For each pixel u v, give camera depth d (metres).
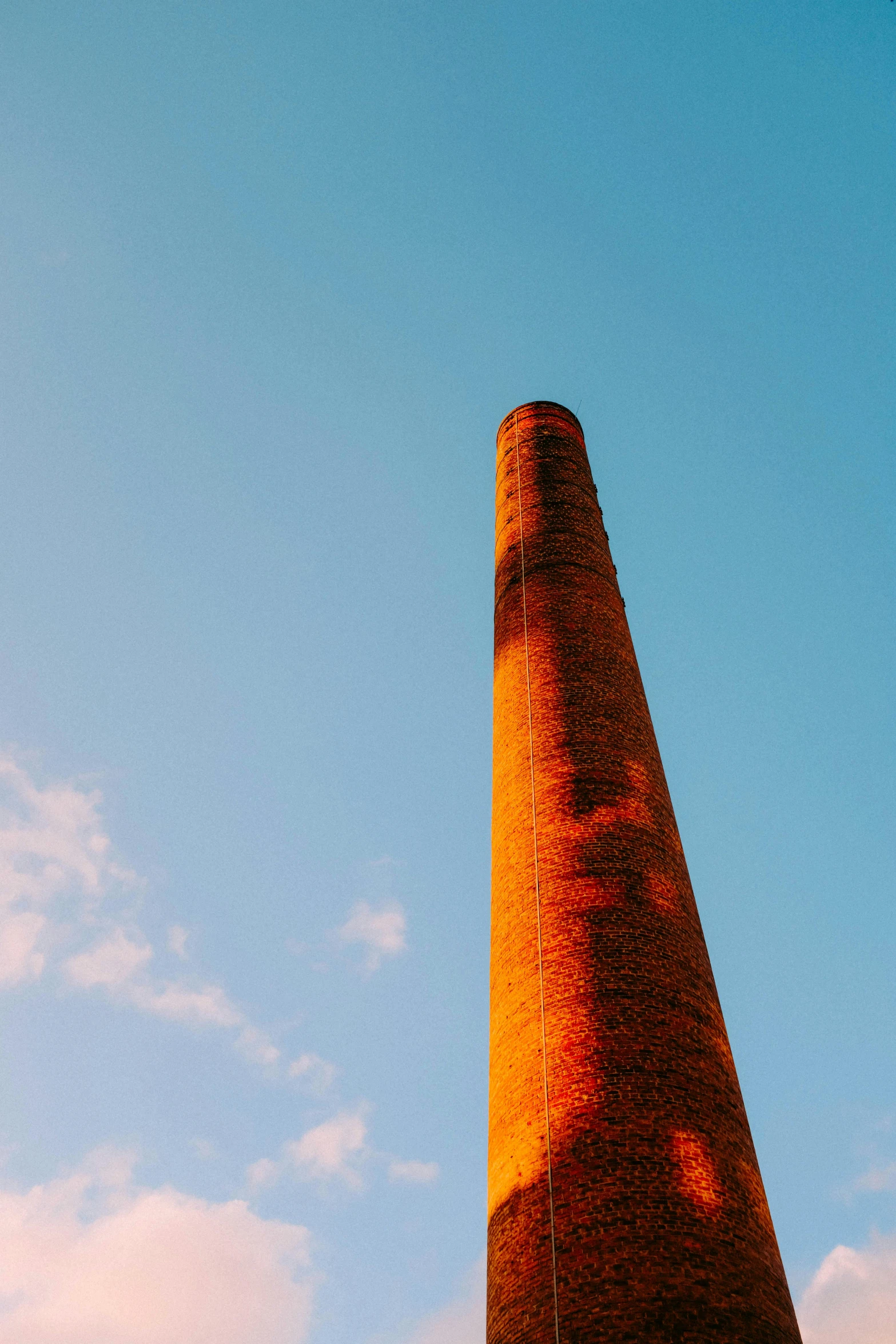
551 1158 14.19
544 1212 13.81
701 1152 14.08
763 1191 14.85
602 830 17.81
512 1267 13.80
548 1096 14.83
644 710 21.14
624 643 22.41
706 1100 14.73
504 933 17.44
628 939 16.25
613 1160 13.82
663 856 17.89
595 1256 13.09
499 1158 15.11
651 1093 14.48
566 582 23.06
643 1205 13.38
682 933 16.86
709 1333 12.43
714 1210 13.56
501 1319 13.61
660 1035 15.17
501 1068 15.94
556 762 19.14
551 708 20.20
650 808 18.59
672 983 15.94
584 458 28.22
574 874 17.28
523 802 18.89
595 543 24.72
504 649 22.34
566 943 16.41
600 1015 15.36
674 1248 13.05
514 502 26.09
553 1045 15.31
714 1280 12.90
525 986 16.28
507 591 23.69
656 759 20.17
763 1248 13.73
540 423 28.20
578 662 21.03
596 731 19.55
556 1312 12.88
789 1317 13.49
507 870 18.23
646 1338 12.31
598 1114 14.32
